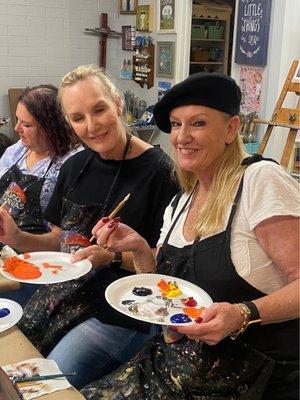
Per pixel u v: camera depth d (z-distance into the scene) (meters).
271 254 1.17
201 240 1.26
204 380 1.18
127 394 1.23
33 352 1.19
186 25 4.86
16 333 1.26
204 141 1.25
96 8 5.76
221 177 1.27
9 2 5.29
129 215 1.74
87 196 1.81
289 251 1.15
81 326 1.67
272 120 3.53
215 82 1.21
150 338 1.49
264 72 3.95
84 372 1.58
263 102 3.99
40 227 2.22
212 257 1.23
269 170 1.21
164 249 1.39
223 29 5.63
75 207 1.81
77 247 1.77
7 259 1.60
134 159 1.77
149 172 1.75
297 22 3.74
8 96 5.52
